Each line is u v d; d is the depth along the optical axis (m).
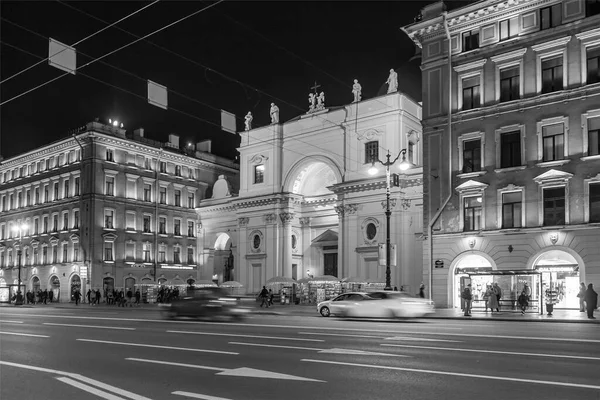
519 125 34.44
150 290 58.03
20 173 73.81
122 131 66.94
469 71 36.69
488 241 34.75
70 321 25.30
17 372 10.99
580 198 31.95
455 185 36.56
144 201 67.81
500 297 32.59
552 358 12.03
